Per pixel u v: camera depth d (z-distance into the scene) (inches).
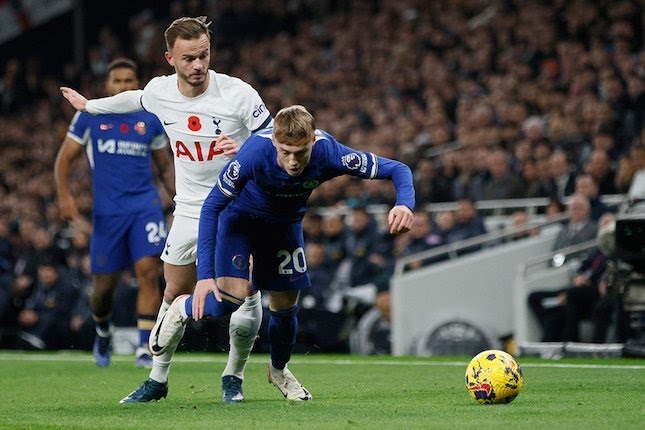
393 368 947.3
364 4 2356.1
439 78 1929.1
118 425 540.7
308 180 594.6
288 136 561.3
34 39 3169.3
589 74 1635.1
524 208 1499.8
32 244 1834.4
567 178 1440.7
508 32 1937.7
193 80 663.8
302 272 638.5
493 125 1724.9
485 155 1562.5
